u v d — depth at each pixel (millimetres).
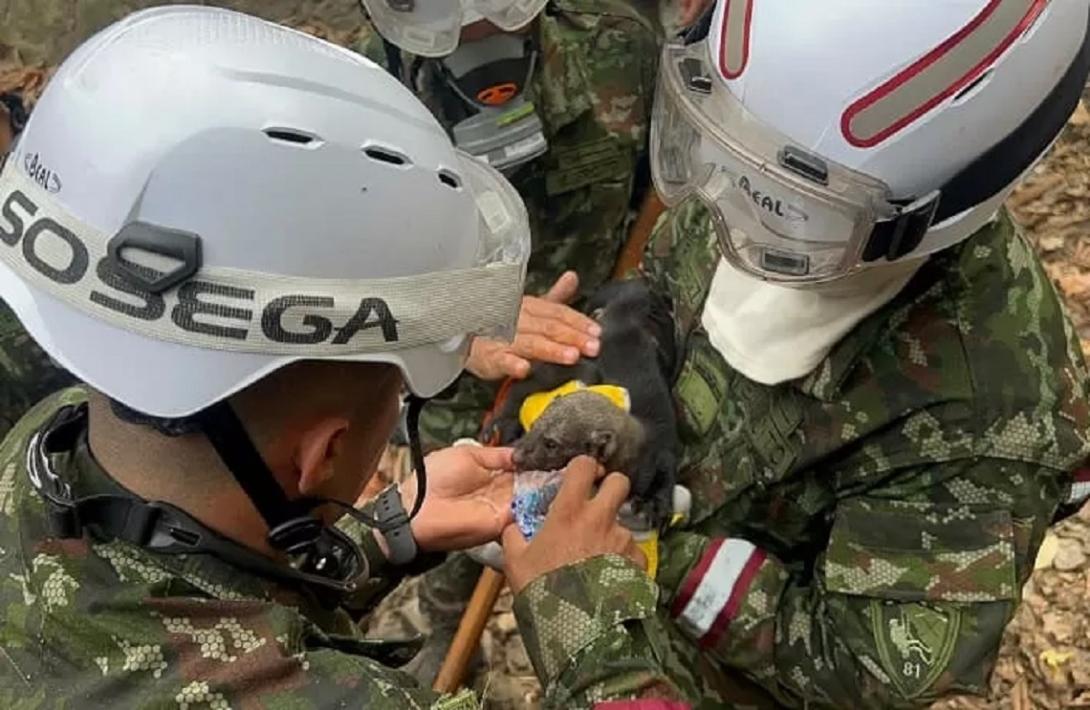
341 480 1214
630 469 1821
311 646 1188
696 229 2027
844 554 1664
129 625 1097
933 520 1615
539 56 2373
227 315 1057
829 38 1361
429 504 1716
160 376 1068
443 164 1172
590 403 1821
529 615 1558
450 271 1154
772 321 1689
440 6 2016
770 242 1503
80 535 1127
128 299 1056
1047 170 3709
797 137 1417
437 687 2541
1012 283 1612
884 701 1645
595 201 2516
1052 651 2688
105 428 1143
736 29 1451
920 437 1601
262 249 1063
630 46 2475
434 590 2693
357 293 1097
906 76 1347
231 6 4676
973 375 1570
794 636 1746
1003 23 1340
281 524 1155
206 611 1115
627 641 1505
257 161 1059
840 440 1646
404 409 1298
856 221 1416
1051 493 1624
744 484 1827
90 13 4520
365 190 1097
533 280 2576
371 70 1169
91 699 1072
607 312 2080
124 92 1068
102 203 1058
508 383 2127
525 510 1706
